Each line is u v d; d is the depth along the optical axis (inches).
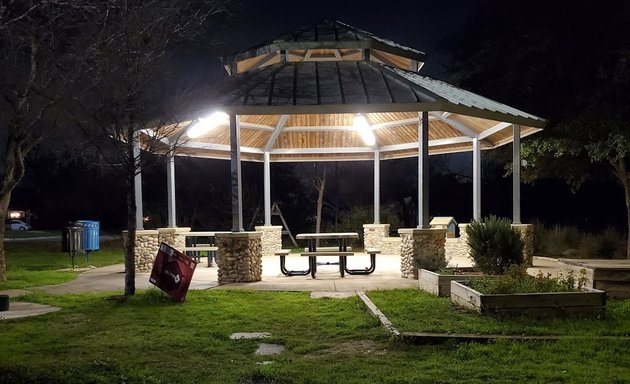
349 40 461.4
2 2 391.9
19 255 692.7
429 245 414.0
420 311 275.7
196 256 555.5
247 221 960.9
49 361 204.4
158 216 970.1
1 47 393.7
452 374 180.7
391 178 986.1
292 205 957.8
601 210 812.0
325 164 834.2
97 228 571.5
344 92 410.9
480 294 260.2
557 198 835.4
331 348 219.8
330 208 944.3
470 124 537.6
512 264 327.0
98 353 216.2
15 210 1598.2
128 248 338.3
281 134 628.1
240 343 228.5
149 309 299.0
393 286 373.7
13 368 191.2
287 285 385.4
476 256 358.3
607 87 575.2
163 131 399.2
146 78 343.6
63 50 397.7
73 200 1387.8
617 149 532.4
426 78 488.4
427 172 415.2
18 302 329.7
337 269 482.0
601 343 212.2
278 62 481.1
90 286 401.7
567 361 192.9
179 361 205.2
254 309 296.4
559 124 570.9
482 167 917.2
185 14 390.9
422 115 413.4
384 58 513.7
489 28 697.0
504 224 360.2
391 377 178.7
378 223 648.4
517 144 474.9
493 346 208.7
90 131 339.3
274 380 179.8
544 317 256.8
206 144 574.2
